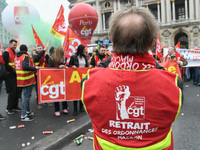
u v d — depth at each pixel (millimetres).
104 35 46062
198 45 36500
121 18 915
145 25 869
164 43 39750
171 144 975
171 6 40562
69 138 3189
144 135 882
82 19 12297
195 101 5707
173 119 871
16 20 11164
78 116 4324
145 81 868
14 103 4758
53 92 4273
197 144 2982
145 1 41812
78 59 4629
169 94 849
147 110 858
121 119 879
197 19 36625
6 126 3732
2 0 34781
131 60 889
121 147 893
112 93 885
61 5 4852
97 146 993
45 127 3635
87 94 927
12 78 4672
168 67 5031
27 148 2689
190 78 11203
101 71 963
